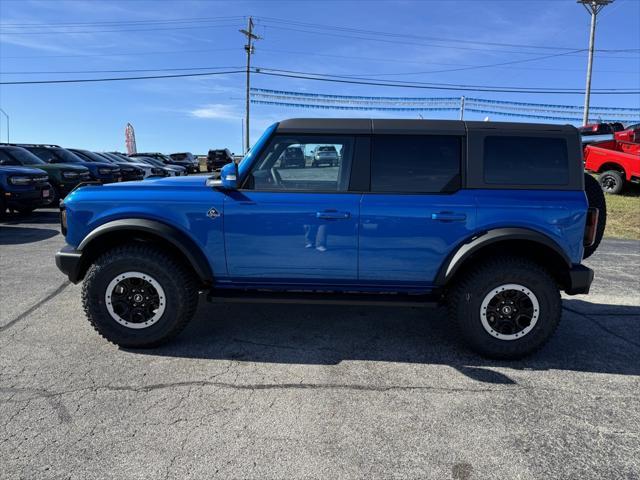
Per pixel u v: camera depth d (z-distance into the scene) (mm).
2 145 12477
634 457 2402
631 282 5816
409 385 3133
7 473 2221
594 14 29953
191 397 2930
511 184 3479
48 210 12273
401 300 3561
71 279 3674
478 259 3555
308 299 3586
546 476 2258
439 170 3506
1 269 6008
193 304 3645
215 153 35375
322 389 3059
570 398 2992
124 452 2387
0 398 2871
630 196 14180
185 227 3531
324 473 2254
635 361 3557
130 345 3594
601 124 17875
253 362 3438
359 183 3518
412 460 2359
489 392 3057
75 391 2975
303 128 3570
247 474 2240
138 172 16047
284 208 3480
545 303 3434
